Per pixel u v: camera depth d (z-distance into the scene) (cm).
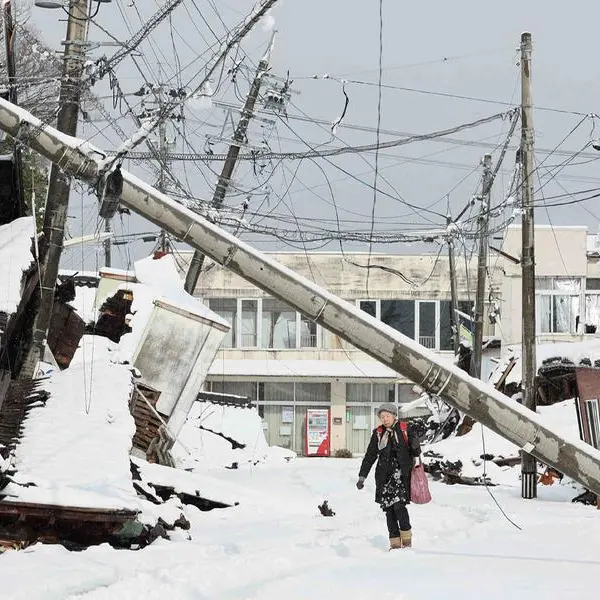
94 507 2262
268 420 9931
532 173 4366
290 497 3706
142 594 1756
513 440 2108
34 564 1938
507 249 9681
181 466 4841
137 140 2259
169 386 4328
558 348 5638
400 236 4781
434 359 2102
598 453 2098
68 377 3509
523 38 4362
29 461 2583
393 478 2366
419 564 2138
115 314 4875
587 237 10112
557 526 2862
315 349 9956
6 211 3578
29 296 3269
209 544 2427
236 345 9988
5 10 3784
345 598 1744
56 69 5044
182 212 2184
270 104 4866
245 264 2142
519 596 1791
